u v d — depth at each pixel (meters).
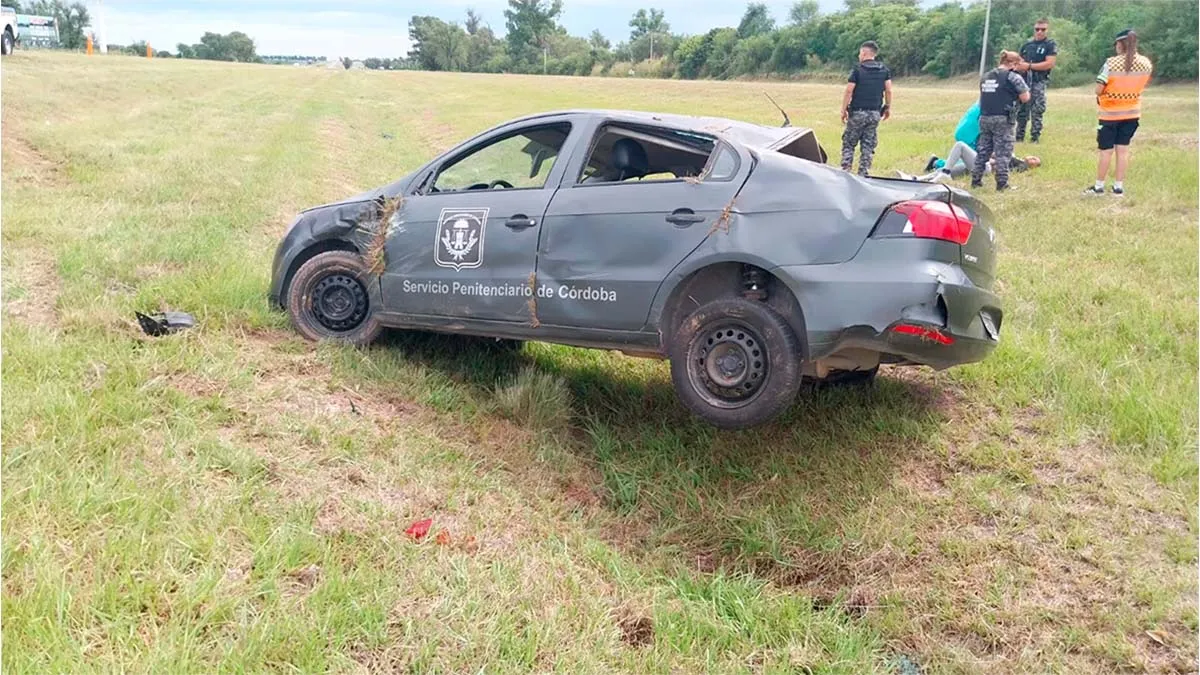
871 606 4.22
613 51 93.62
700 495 4.97
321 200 11.59
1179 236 8.87
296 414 4.95
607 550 4.34
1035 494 4.80
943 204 4.48
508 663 3.28
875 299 4.35
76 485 3.75
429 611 3.46
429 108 32.47
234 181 12.06
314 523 3.93
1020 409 5.58
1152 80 39.50
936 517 4.69
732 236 4.68
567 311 5.15
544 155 5.59
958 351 4.50
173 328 5.82
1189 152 13.26
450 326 5.63
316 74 63.81
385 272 5.82
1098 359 6.00
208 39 130.75
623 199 5.05
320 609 3.32
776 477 5.00
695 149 5.14
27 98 18.77
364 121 27.02
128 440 4.25
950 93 32.53
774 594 4.24
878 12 55.44
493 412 5.55
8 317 5.83
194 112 23.19
